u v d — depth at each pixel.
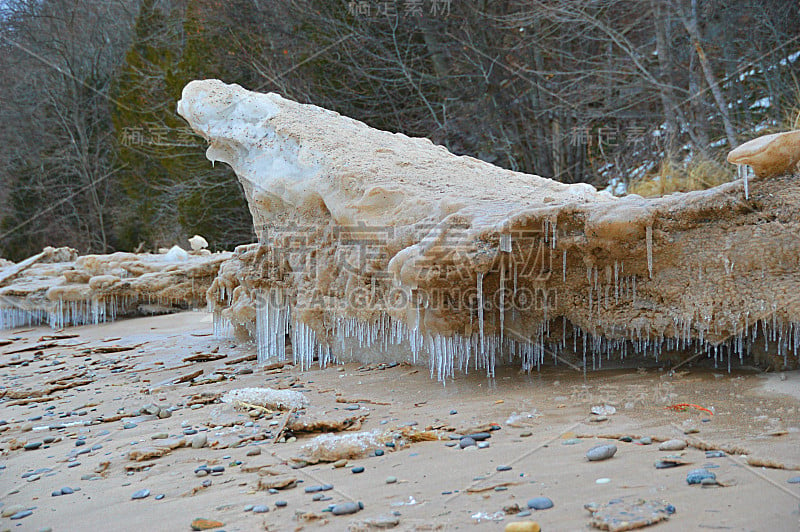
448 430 3.49
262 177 6.29
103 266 10.60
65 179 29.78
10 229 29.12
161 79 23.45
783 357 3.97
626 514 2.11
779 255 3.71
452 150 16.62
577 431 3.22
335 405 4.35
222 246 21.34
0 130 29.02
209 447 3.62
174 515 2.63
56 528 2.65
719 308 3.92
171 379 5.79
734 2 11.93
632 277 4.23
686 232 3.96
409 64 17.56
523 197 4.99
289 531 2.33
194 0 20.19
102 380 5.99
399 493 2.61
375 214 5.25
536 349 4.80
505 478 2.65
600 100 15.07
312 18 17.98
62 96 29.20
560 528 2.10
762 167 3.73
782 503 2.11
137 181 25.78
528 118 15.88
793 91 10.88
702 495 2.24
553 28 14.84
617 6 13.75
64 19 28.70
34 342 8.91
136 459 3.48
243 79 19.98
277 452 3.42
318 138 6.14
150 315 10.39
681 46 13.59
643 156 13.63
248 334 7.30
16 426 4.46
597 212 4.07
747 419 3.14
